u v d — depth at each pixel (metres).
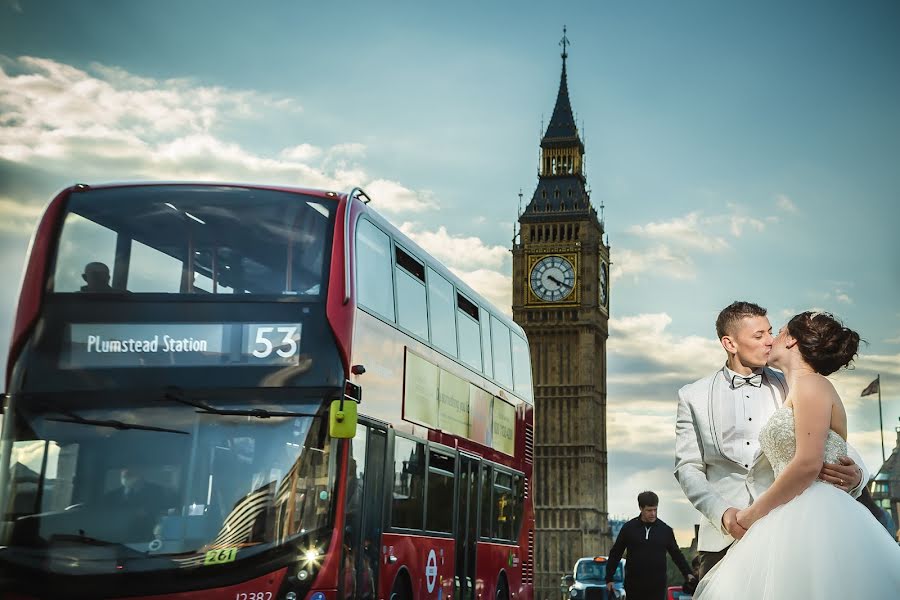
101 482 11.62
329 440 12.18
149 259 12.68
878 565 5.79
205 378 12.10
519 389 23.47
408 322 16.14
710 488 6.71
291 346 12.40
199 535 11.51
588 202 146.38
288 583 11.59
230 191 13.23
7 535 11.49
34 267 12.62
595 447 144.88
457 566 18.00
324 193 13.56
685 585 17.06
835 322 6.11
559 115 149.25
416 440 16.09
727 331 7.27
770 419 6.15
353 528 13.20
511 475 22.03
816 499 5.92
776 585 5.85
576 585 39.88
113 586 11.26
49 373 12.07
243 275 12.73
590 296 144.12
